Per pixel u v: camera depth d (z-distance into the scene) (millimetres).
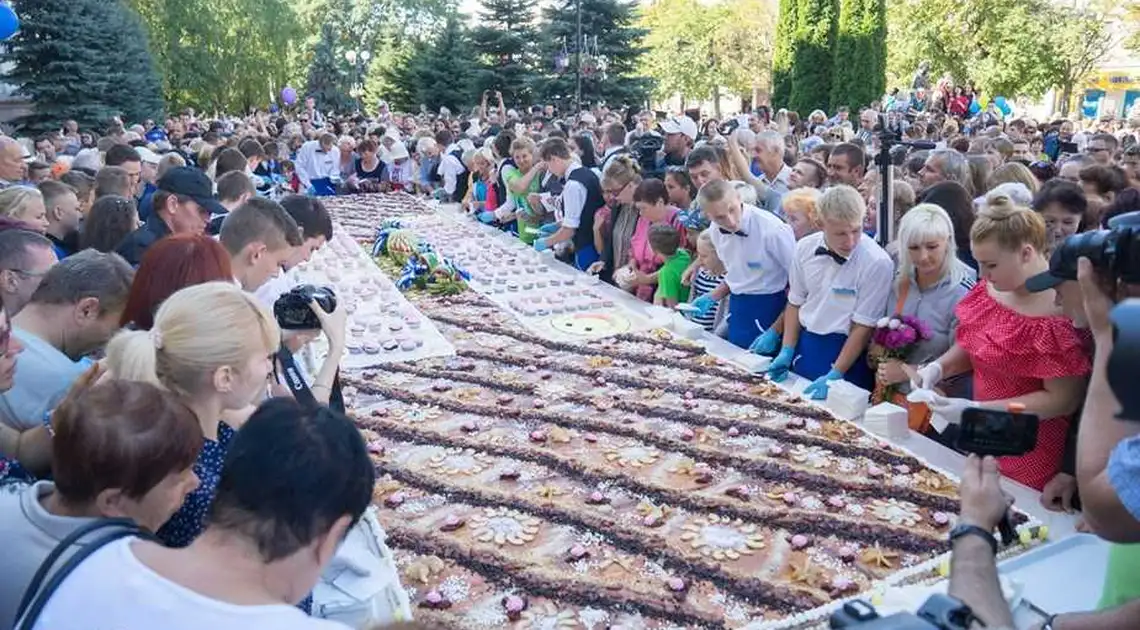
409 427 3846
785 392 4059
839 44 24031
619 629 2354
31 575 1632
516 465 3428
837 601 2426
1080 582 2383
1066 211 3982
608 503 3080
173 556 1421
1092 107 37938
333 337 2943
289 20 38375
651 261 6004
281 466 1394
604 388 4277
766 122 15883
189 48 33906
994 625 1577
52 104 20031
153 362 1970
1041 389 2973
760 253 4730
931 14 29953
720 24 44188
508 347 5074
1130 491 1417
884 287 3883
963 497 1884
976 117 19875
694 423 3758
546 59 24062
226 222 3193
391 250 7562
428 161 12727
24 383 2527
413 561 2715
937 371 3379
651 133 9477
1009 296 3021
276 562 1392
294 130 16844
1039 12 30094
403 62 28266
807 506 2982
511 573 2629
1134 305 1277
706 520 2926
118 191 5805
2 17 7020
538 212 8414
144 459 1687
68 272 2797
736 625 2352
